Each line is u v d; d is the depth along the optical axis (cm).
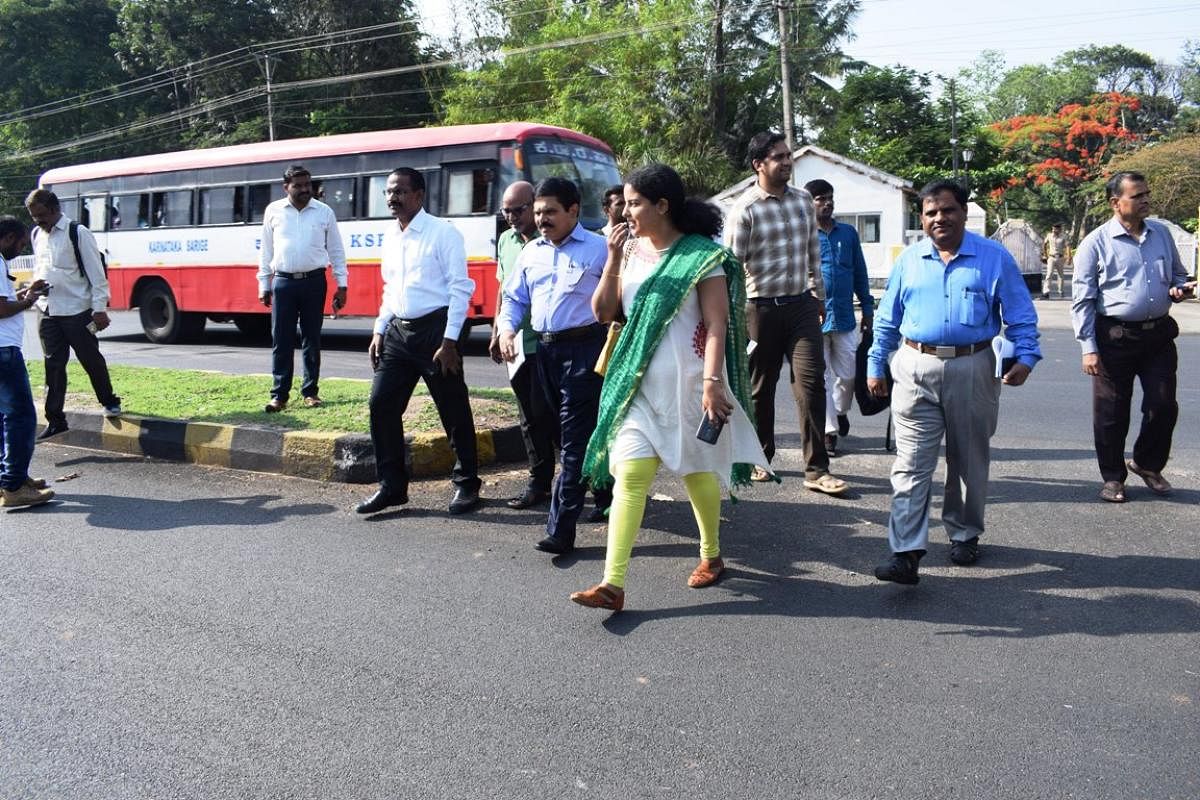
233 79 4216
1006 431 798
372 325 1933
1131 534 522
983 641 390
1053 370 1161
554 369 506
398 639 400
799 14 3519
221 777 300
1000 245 455
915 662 372
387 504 577
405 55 4200
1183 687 349
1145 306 574
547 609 430
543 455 584
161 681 365
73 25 4469
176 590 459
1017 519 553
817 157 3053
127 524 566
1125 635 394
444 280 566
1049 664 369
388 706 344
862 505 582
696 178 3166
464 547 517
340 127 4069
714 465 432
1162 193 2892
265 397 844
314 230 784
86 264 756
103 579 475
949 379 449
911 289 460
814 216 607
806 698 345
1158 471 599
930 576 466
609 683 359
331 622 419
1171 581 452
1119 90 6456
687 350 425
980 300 447
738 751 310
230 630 411
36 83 4353
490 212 1365
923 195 455
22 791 294
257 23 4219
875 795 286
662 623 413
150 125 4297
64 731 330
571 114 3284
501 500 603
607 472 445
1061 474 652
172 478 674
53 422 780
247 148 1617
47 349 769
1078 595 437
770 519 557
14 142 4534
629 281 435
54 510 600
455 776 299
